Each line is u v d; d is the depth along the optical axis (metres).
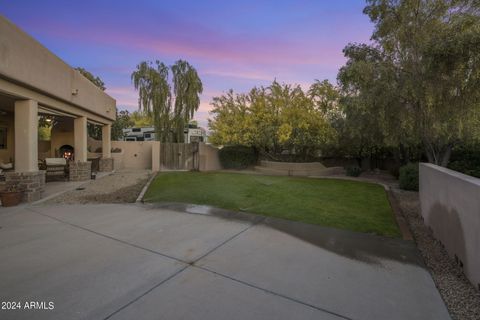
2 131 11.03
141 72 15.18
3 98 6.64
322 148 13.93
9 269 2.96
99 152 15.70
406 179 8.49
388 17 7.18
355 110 8.02
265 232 4.32
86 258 3.27
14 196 6.00
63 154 13.73
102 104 11.88
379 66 6.98
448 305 2.40
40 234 4.15
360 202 6.57
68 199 6.82
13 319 2.12
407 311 2.29
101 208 5.87
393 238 4.11
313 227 4.59
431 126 6.66
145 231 4.32
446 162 7.76
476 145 8.41
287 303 2.38
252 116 13.70
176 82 15.72
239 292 2.55
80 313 2.21
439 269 3.12
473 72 4.89
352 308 2.32
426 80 5.98
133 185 9.12
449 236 3.47
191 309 2.28
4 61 5.39
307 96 12.99
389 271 3.03
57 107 8.12
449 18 6.14
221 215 5.31
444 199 3.69
